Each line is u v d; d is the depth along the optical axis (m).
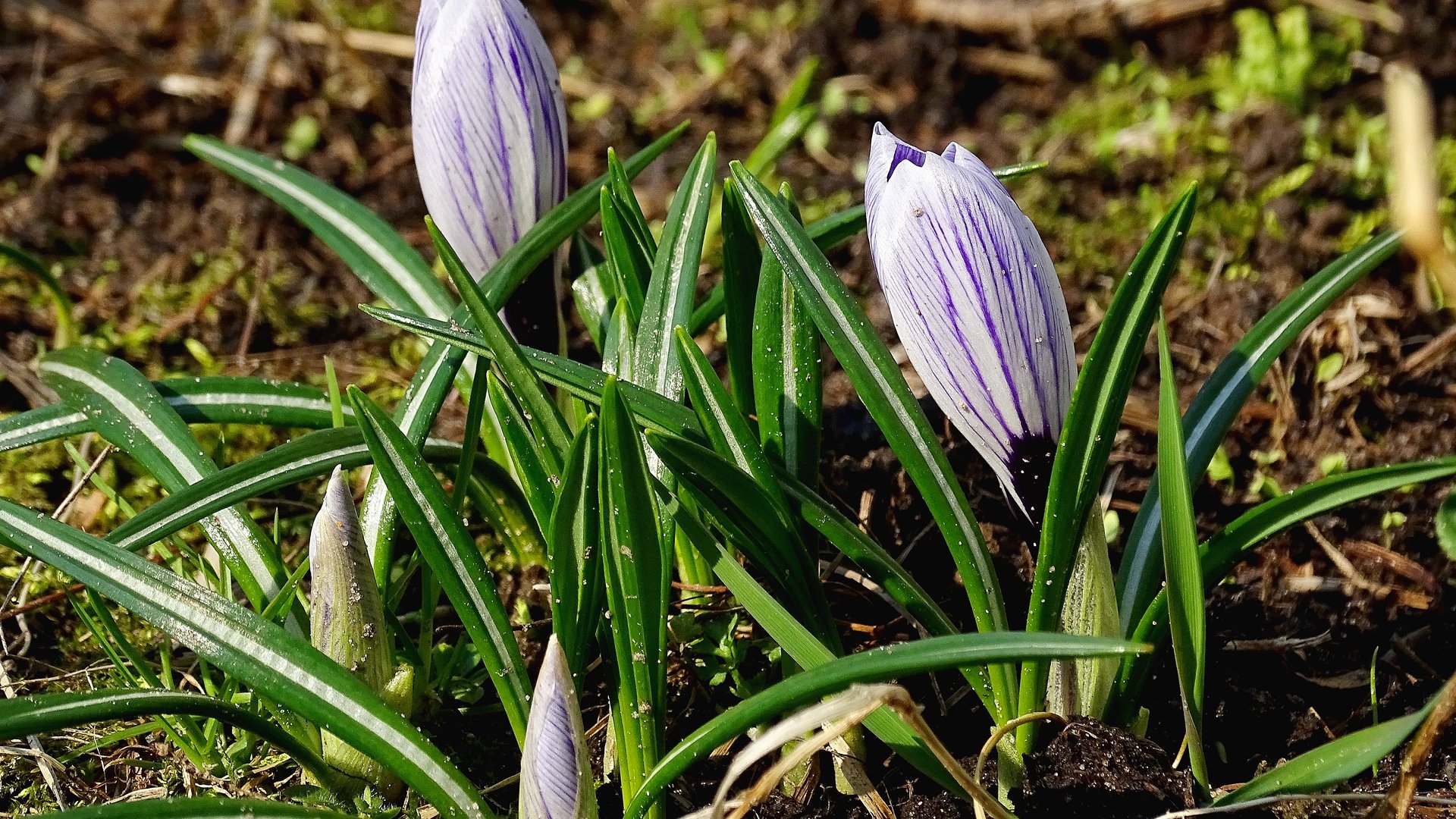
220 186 0.44
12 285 0.39
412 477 0.22
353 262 0.29
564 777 0.21
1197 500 0.32
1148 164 0.43
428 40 0.25
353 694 0.21
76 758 0.26
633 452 0.20
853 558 0.23
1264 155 0.42
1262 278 0.37
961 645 0.19
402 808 0.24
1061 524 0.21
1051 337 0.20
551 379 0.24
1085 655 0.19
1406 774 0.21
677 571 0.28
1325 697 0.27
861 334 0.21
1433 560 0.30
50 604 0.30
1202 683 0.22
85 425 0.27
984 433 0.21
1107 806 0.22
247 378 0.28
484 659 0.22
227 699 0.25
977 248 0.19
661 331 0.24
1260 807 0.22
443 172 0.25
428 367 0.26
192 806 0.20
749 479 0.22
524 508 0.29
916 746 0.22
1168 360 0.20
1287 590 0.29
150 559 0.30
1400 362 0.34
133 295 0.39
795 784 0.24
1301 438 0.33
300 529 0.31
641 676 0.22
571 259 0.30
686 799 0.24
